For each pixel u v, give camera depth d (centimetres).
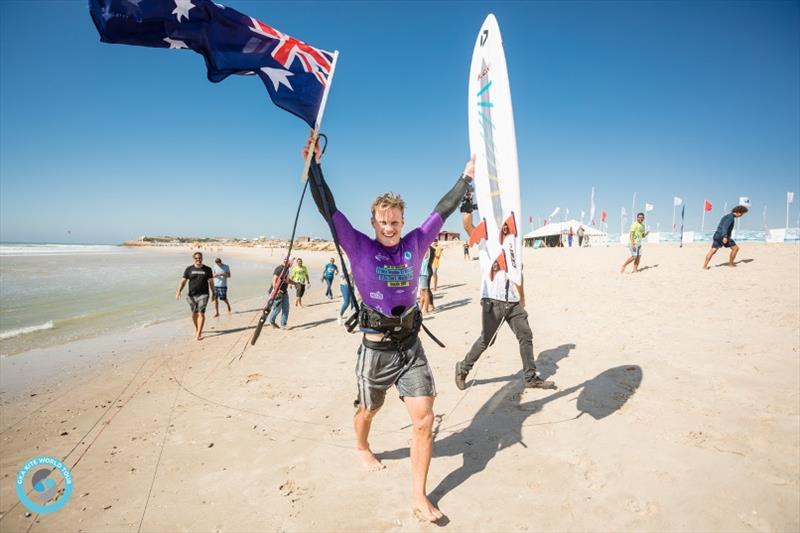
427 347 680
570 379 476
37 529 280
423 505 265
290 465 341
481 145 426
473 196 437
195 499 304
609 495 276
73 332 976
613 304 867
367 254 260
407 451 352
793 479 275
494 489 292
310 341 823
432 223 284
